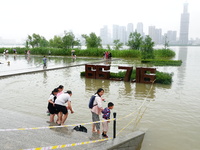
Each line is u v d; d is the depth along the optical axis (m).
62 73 20.23
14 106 9.72
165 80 15.80
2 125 6.29
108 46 53.69
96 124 6.23
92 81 16.56
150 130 7.39
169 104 10.54
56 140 5.50
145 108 9.85
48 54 46.06
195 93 12.89
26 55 44.19
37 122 7.03
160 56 46.66
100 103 6.06
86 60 33.78
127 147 5.80
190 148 6.18
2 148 4.67
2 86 14.00
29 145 4.97
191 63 32.19
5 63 28.09
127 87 14.49
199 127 7.71
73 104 10.22
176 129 7.50
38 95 11.80
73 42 49.53
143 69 15.83
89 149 4.94
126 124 7.86
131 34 47.09
